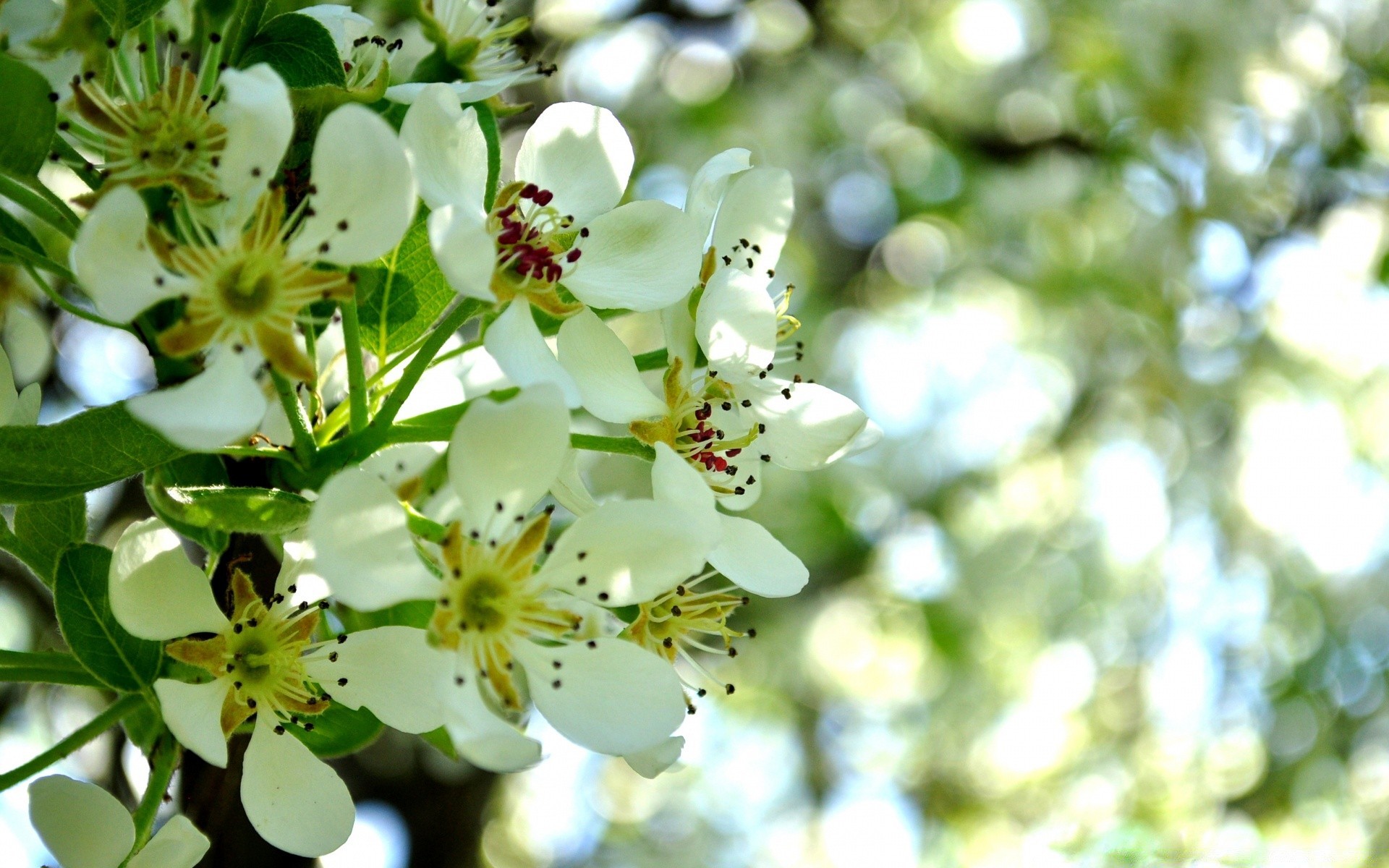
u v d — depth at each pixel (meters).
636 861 7.59
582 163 1.95
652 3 5.88
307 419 1.77
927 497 7.16
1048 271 6.92
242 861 2.41
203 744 1.61
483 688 1.64
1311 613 7.59
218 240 1.61
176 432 1.41
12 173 1.69
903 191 7.02
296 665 1.76
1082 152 6.77
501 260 1.79
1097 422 7.20
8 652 1.74
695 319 1.99
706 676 2.04
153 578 1.69
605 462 4.78
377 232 1.55
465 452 1.61
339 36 2.01
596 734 1.67
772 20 6.86
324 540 1.50
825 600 6.96
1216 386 6.89
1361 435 7.18
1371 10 6.64
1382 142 6.53
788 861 7.75
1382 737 7.26
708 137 6.57
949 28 7.04
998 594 7.18
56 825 1.63
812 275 7.00
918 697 7.70
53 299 1.71
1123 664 7.44
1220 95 6.36
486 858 7.02
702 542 1.68
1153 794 6.71
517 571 1.68
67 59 1.91
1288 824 6.67
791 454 2.02
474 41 2.13
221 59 1.88
